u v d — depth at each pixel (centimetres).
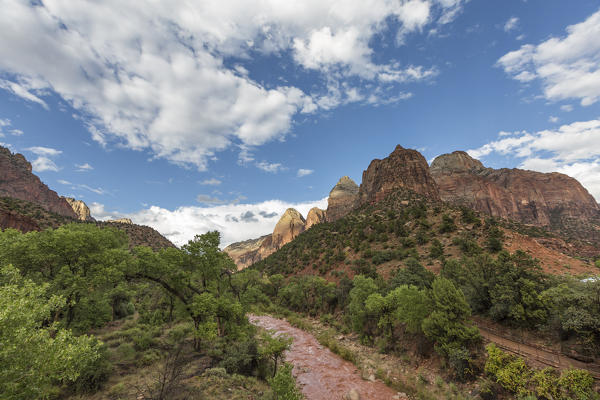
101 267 1986
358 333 3662
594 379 1450
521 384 1652
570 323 1700
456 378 2056
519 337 2072
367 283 3847
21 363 727
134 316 3644
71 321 2027
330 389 2200
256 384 1822
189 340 2505
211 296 2280
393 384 2231
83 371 1401
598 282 1762
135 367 1778
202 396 1470
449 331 2180
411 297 2659
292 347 3350
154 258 2339
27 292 869
